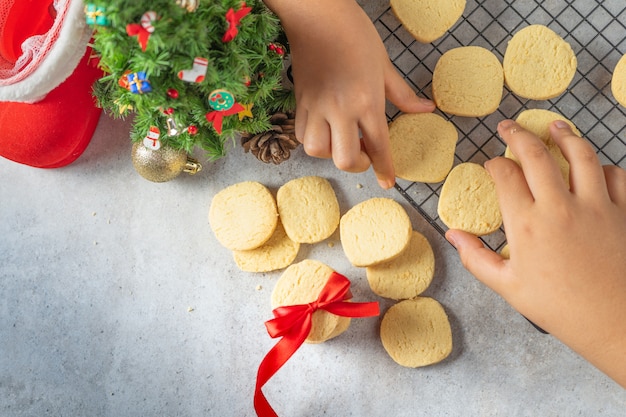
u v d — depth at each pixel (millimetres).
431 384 585
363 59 500
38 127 566
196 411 597
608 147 576
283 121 562
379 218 568
